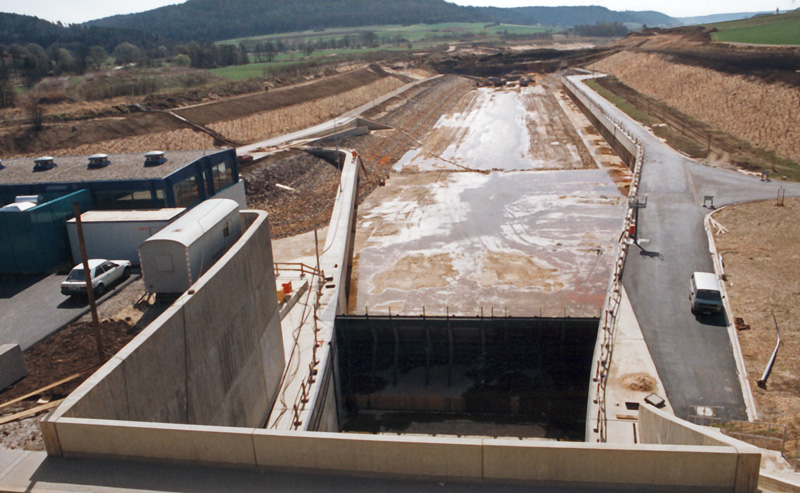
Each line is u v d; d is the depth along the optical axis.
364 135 91.19
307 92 114.75
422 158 85.38
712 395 27.03
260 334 26.19
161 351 17.17
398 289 45.47
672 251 42.41
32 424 16.38
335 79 132.50
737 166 62.59
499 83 157.25
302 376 29.81
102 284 24.50
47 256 26.75
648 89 119.75
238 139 84.50
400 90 139.00
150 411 16.53
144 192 33.84
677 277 38.47
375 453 11.02
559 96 133.75
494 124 106.38
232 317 22.67
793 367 28.58
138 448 11.73
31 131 72.06
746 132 76.31
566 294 43.38
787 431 23.02
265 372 26.83
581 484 10.72
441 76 171.50
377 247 53.50
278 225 56.62
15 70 149.62
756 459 10.15
